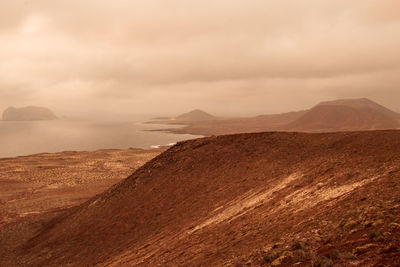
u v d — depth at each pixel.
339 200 15.20
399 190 12.88
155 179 41.44
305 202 17.72
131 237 29.23
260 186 27.05
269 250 11.58
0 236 40.44
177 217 28.86
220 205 26.67
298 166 28.28
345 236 9.82
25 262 30.88
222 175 34.88
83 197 60.94
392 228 8.77
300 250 9.63
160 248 21.20
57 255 30.75
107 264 23.56
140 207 35.56
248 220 18.86
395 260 6.80
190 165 40.97
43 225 44.41
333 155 27.14
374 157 21.80
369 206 12.17
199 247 17.17
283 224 15.03
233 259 12.34
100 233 33.19
